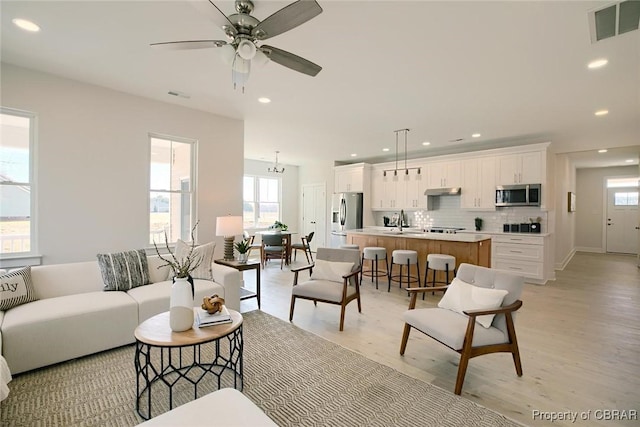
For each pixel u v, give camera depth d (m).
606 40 2.54
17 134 3.28
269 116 4.77
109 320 2.71
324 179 9.26
